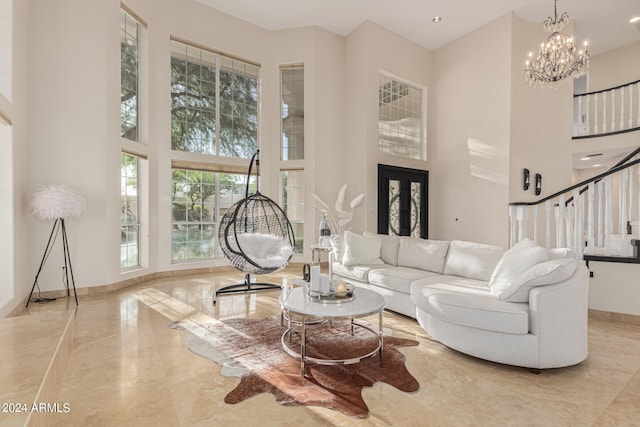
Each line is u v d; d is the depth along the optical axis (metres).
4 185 3.27
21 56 3.58
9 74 3.25
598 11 5.57
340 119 6.57
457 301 2.46
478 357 2.39
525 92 5.73
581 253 3.55
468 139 6.27
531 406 1.84
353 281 4.09
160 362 2.36
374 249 4.22
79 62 4.12
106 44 4.29
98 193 4.25
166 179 5.35
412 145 6.94
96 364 2.32
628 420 1.71
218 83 5.98
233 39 6.00
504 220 5.64
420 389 2.02
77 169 4.11
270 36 6.42
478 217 6.08
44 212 3.56
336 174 6.50
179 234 5.64
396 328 3.12
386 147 6.55
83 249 4.18
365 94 6.09
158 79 5.26
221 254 6.09
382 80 6.49
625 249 3.38
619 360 2.43
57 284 4.04
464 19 5.90
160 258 5.32
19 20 3.51
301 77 6.46
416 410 1.80
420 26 6.16
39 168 3.89
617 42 6.61
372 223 6.12
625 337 2.87
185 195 5.70
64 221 4.05
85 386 2.03
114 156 4.42
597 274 3.45
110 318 3.31
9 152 3.27
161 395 1.93
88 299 3.99
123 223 4.83
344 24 6.21
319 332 2.98
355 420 1.71
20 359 1.68
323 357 2.44
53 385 1.65
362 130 6.16
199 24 5.63
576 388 2.04
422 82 6.86
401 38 6.52
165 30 5.31
